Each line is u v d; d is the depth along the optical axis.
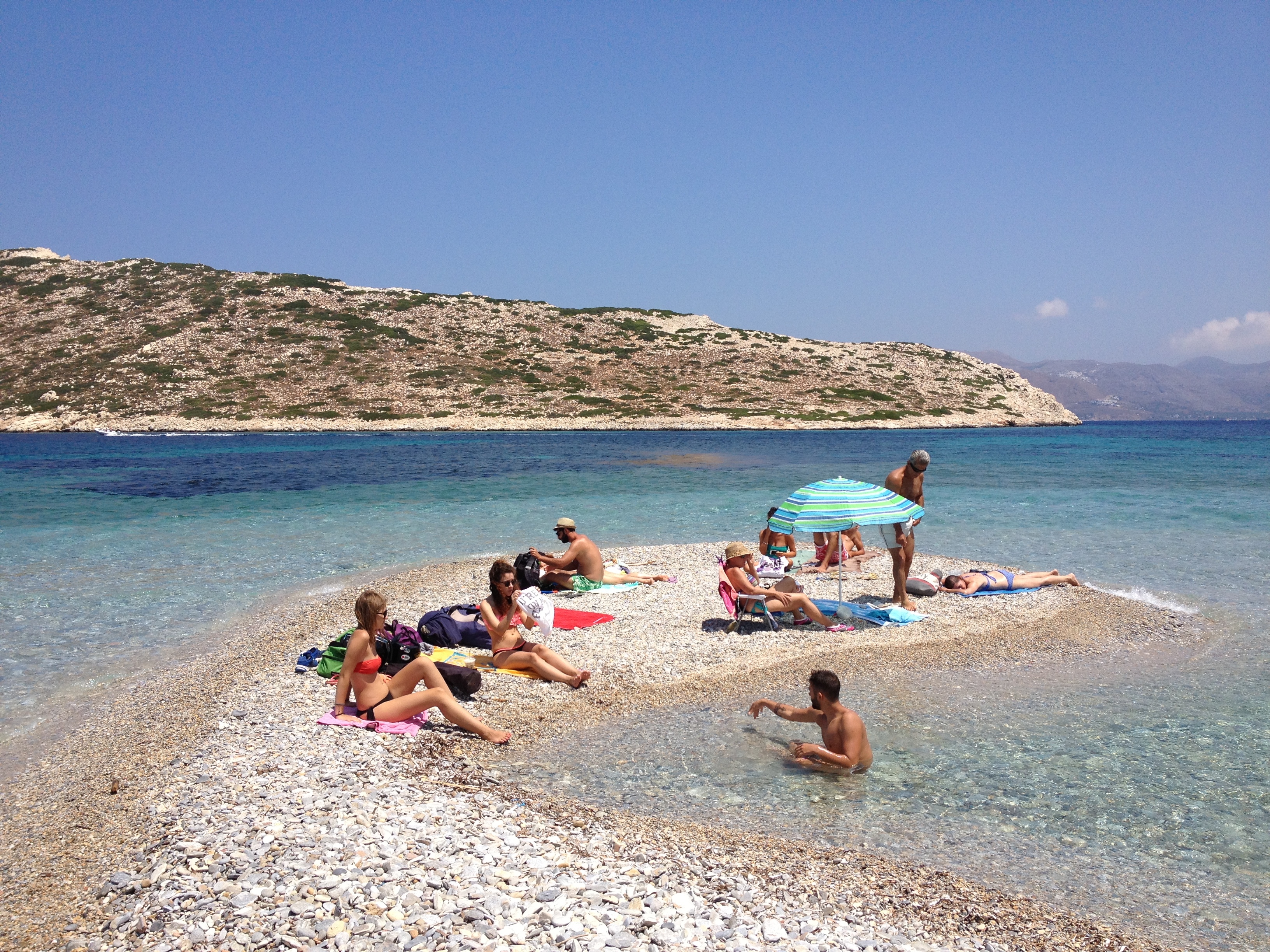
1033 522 20.27
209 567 15.64
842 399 91.75
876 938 4.45
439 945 4.12
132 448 54.25
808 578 13.83
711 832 5.74
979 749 7.23
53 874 5.08
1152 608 11.95
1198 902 4.93
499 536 19.22
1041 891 5.04
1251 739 7.41
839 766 6.79
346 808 5.68
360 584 14.08
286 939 4.14
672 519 21.77
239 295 106.75
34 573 15.02
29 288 107.56
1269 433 85.94
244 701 8.27
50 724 7.97
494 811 5.85
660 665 9.55
